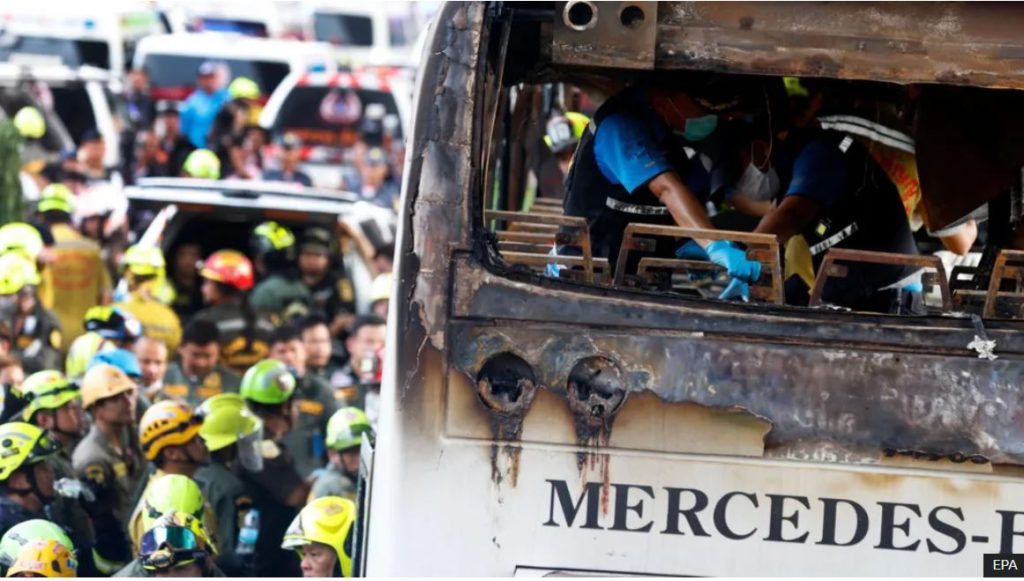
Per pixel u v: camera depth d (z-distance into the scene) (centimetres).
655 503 1029
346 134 5328
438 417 1035
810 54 1080
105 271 3209
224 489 2094
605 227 1377
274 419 2245
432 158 1059
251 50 5603
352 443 2148
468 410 1034
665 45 1083
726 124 1445
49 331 2905
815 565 1025
